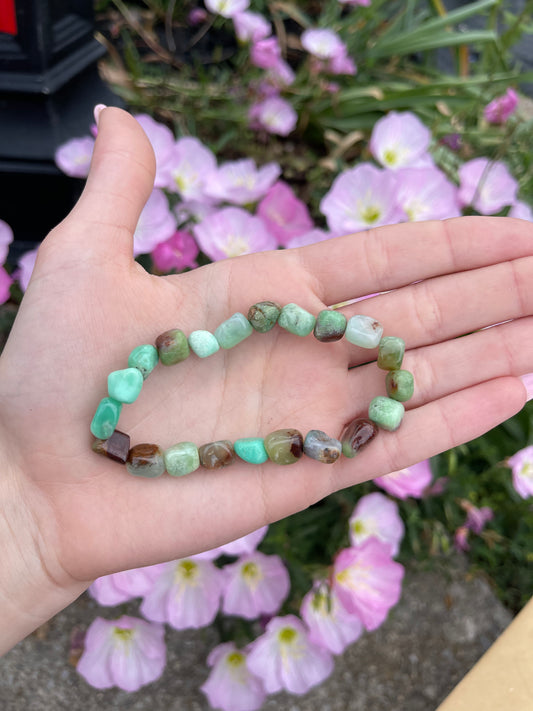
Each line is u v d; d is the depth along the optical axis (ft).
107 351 0.51
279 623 0.56
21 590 0.48
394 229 0.57
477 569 0.76
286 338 0.57
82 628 0.70
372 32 1.13
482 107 0.95
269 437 0.51
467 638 0.74
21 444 0.49
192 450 0.50
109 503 0.49
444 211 0.67
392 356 0.52
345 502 0.66
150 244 0.61
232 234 0.65
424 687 0.71
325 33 0.89
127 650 0.58
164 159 0.64
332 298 0.58
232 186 0.71
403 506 0.70
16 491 0.48
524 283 0.55
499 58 0.97
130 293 0.52
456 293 0.56
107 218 0.50
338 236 0.60
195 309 0.56
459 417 0.53
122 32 1.04
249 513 0.51
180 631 0.71
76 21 0.81
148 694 0.68
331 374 0.56
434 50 1.18
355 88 0.98
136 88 0.90
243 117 0.91
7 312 0.76
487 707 0.52
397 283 0.58
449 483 0.69
